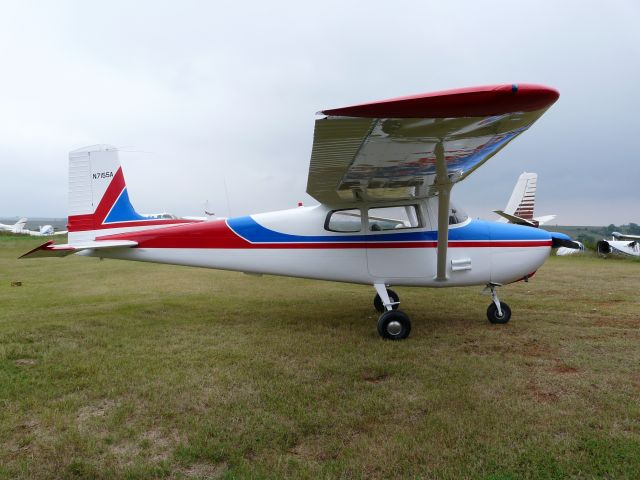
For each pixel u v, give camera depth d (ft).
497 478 7.19
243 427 8.96
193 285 30.37
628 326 17.83
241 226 18.86
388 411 9.72
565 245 18.42
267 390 10.88
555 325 18.03
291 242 18.40
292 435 8.65
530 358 13.43
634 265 44.16
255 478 7.25
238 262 18.89
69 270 39.22
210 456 7.94
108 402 10.38
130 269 40.01
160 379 11.71
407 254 17.62
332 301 24.17
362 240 17.88
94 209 20.18
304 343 15.24
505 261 17.87
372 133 11.53
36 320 19.01
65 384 11.39
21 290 28.12
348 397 10.48
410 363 12.95
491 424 9.01
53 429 9.08
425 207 17.74
